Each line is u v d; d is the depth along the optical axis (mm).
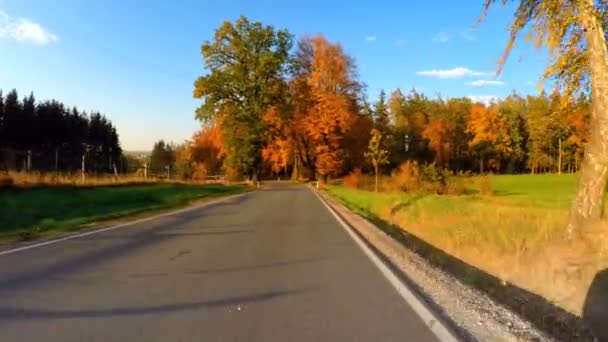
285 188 57688
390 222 22297
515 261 10516
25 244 12031
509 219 17984
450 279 8523
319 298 7043
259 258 10445
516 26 11547
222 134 63625
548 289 8625
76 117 105125
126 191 29156
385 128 85438
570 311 7340
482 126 90312
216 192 41906
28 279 8086
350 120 56781
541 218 18125
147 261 9906
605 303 7434
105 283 7852
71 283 7824
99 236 13734
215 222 18078
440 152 90500
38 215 17984
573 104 11914
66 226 15852
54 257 10227
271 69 61125
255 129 61781
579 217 10664
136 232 14742
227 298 6977
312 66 59125
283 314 6176
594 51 10430
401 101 97375
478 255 12297
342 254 11102
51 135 94812
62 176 28531
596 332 6195
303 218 19969
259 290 7504
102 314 6059
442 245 14641
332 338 5246
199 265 9531
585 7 10180
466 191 43156
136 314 6078
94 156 98625
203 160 85375
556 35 10852
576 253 9641
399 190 43781
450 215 22094
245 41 62000
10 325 5570
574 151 87188
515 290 8602
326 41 58625
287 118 62156
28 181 24016
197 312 6211
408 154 90625
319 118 56750
